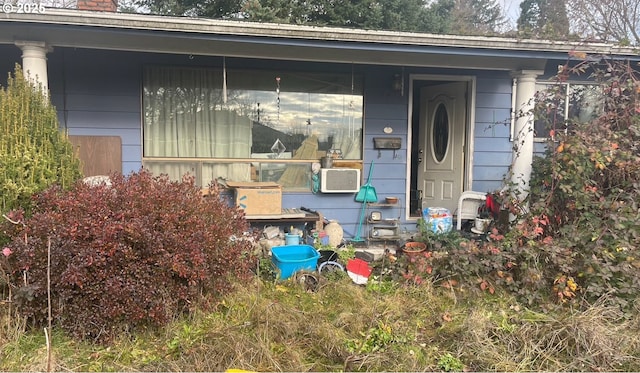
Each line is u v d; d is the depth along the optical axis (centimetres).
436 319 365
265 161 600
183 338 309
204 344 296
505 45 507
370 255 506
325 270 442
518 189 494
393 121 636
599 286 376
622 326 345
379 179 637
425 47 497
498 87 659
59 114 536
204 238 331
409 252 450
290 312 345
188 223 334
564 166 440
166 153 573
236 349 291
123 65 550
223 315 344
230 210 380
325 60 516
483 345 321
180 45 475
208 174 586
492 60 546
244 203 539
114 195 329
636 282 370
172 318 323
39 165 359
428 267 418
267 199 545
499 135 663
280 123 604
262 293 388
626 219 394
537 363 310
